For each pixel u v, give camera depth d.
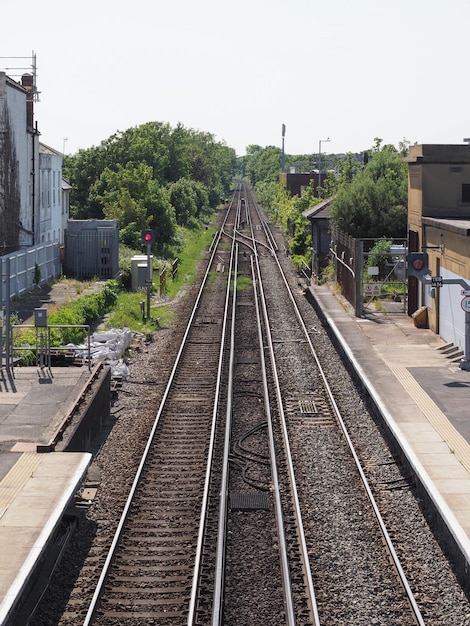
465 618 9.81
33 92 41.50
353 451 15.64
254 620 9.70
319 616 9.76
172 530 12.26
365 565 11.12
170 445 16.31
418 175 28.53
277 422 17.83
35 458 13.84
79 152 69.50
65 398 17.22
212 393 20.20
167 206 55.59
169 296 36.69
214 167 124.31
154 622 9.67
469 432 16.06
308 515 12.80
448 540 11.73
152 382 21.33
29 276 34.28
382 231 37.81
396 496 13.77
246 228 75.25
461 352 23.06
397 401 18.36
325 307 31.45
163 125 88.94
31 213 40.31
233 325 28.09
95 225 41.62
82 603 10.05
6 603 9.15
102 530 12.27
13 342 20.70
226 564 11.12
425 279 20.97
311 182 67.94
